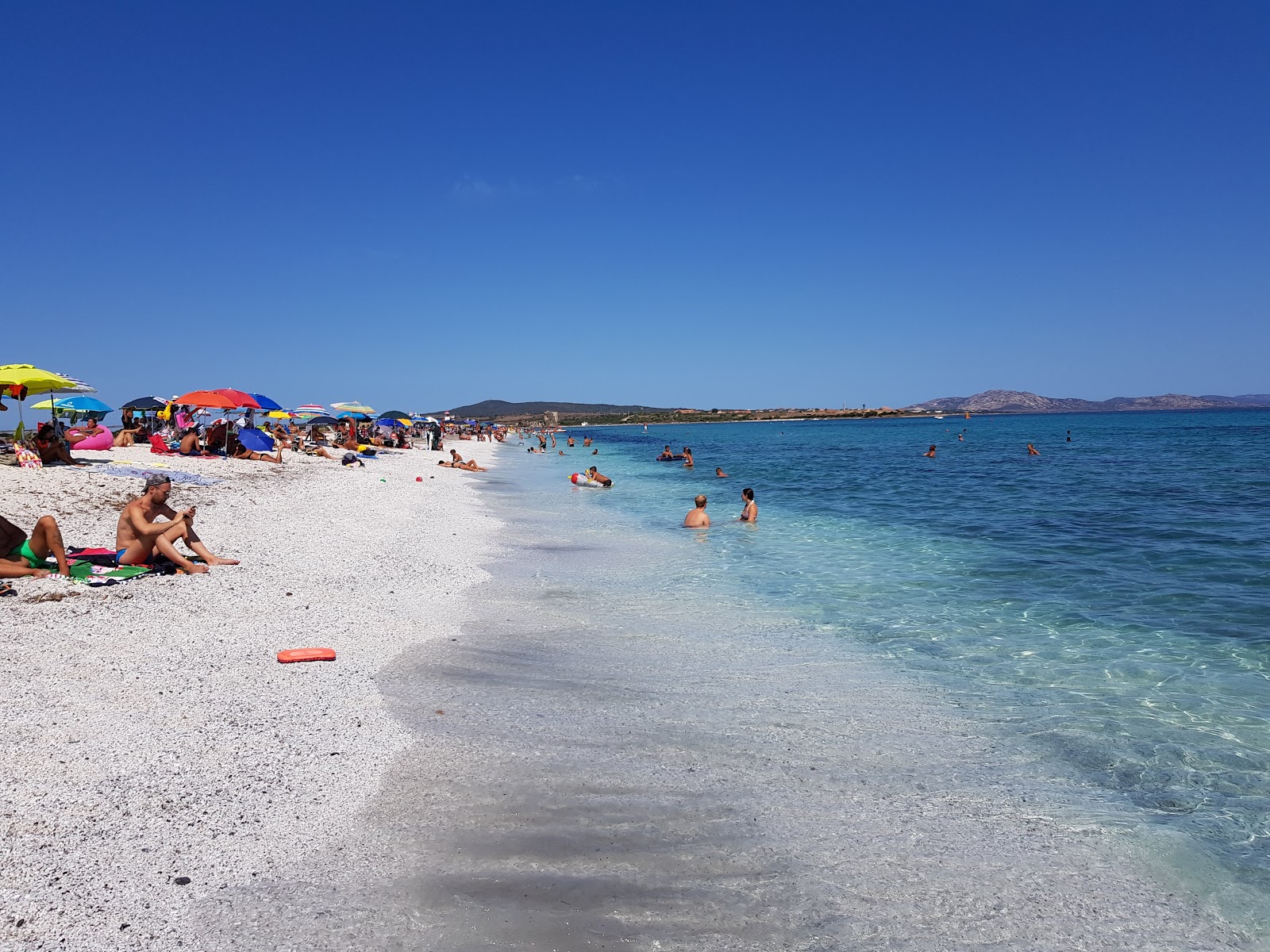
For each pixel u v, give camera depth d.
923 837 4.59
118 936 3.43
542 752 5.64
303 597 9.75
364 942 3.50
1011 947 3.62
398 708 6.42
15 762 4.88
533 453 68.81
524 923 3.69
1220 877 4.20
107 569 9.74
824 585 11.83
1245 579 11.84
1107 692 7.10
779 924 3.75
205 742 5.43
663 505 24.23
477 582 11.91
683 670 7.70
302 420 45.72
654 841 4.46
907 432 117.56
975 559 14.04
